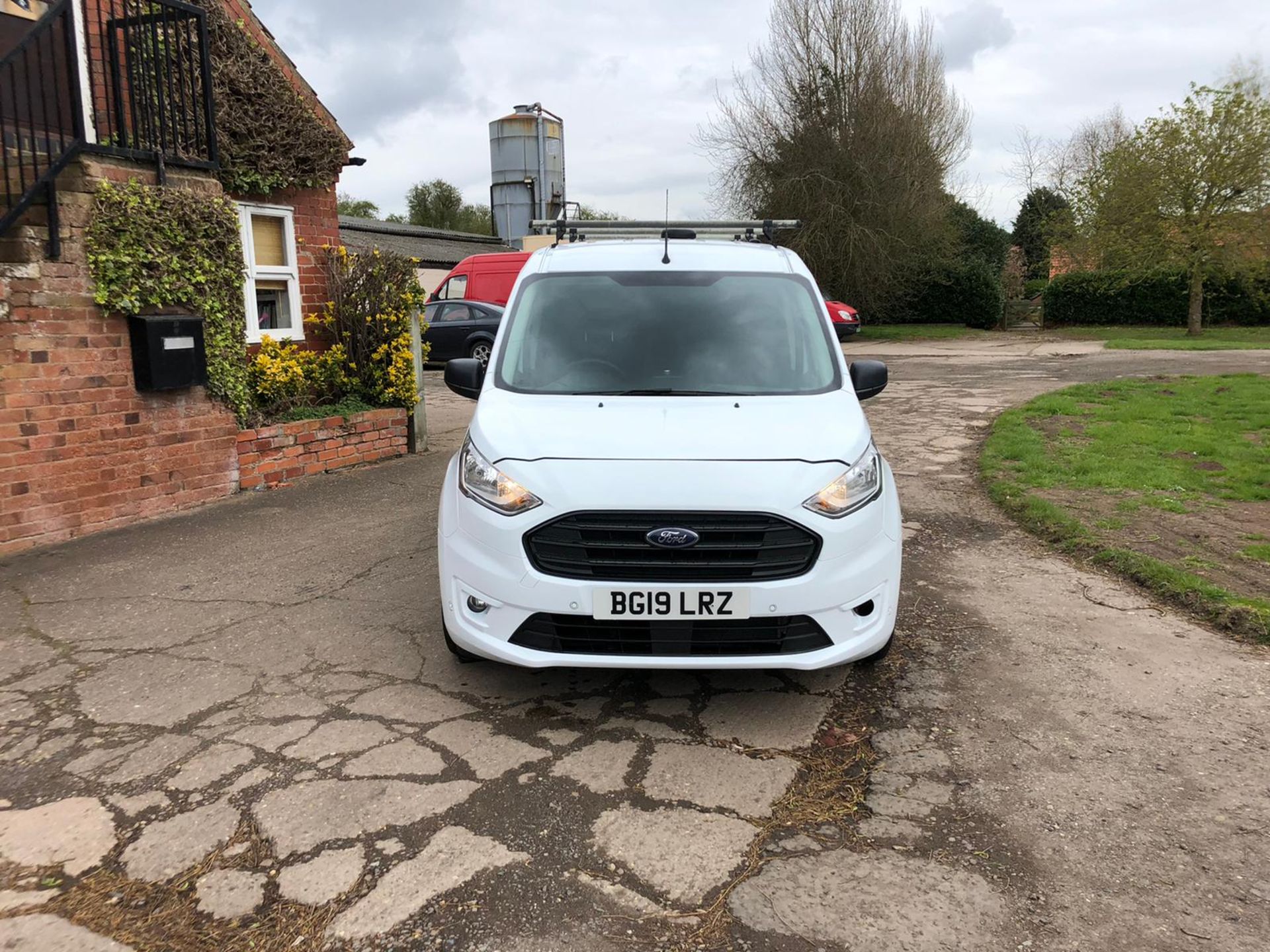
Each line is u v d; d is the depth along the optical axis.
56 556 5.49
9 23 6.26
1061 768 3.11
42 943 2.28
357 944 2.27
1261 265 24.83
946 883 2.51
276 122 7.65
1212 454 8.11
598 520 3.22
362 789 2.97
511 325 4.45
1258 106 23.30
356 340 8.59
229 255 6.77
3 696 3.65
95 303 5.85
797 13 27.30
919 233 28.47
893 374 16.95
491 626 3.33
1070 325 32.09
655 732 3.38
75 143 5.58
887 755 3.21
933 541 5.89
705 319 4.40
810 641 3.29
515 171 33.91
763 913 2.39
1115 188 26.30
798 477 3.32
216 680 3.80
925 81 27.97
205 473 6.75
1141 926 2.33
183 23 6.81
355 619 4.50
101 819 2.80
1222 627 4.38
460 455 3.86
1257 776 3.05
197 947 2.27
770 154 28.33
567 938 2.30
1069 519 6.01
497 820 2.80
